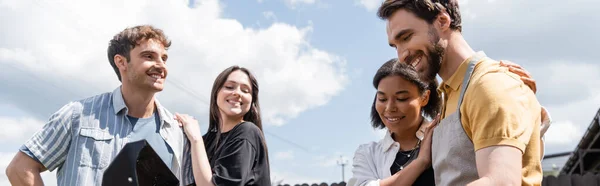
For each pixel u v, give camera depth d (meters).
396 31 1.72
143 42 2.52
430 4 1.67
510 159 1.41
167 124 2.65
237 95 2.80
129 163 1.58
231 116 2.80
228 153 2.59
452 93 1.72
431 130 2.14
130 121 2.56
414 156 2.33
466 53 1.70
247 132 2.66
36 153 2.34
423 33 1.68
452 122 1.64
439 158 1.69
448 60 1.72
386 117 2.40
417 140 2.42
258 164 2.66
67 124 2.42
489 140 1.45
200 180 2.48
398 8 1.73
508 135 1.43
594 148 12.71
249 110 2.95
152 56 2.53
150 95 2.58
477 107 1.51
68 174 2.36
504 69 1.61
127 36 2.52
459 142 1.60
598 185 6.40
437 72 1.76
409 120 2.37
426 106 2.47
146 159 1.68
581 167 12.68
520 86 1.55
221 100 2.82
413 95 2.36
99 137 2.44
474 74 1.62
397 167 2.38
